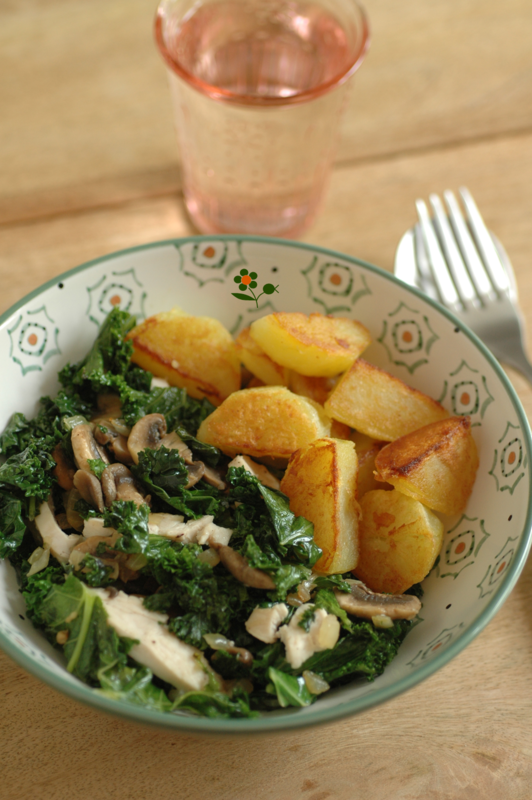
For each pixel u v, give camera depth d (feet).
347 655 1.04
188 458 1.13
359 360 1.19
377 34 1.66
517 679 1.10
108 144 1.53
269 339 1.19
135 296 1.24
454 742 1.06
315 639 1.03
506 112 1.58
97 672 0.99
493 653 1.11
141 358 1.22
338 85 1.30
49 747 1.04
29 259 1.41
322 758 1.05
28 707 1.06
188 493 1.11
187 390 1.23
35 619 1.04
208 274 1.24
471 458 1.14
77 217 1.46
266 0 1.41
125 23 1.66
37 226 1.44
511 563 1.02
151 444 1.14
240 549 1.06
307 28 1.44
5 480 1.10
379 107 1.58
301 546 1.07
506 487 1.10
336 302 1.25
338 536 1.08
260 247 1.23
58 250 1.42
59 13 1.66
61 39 1.63
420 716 1.07
